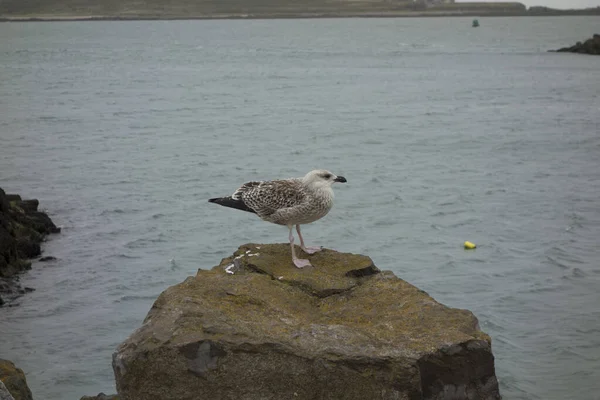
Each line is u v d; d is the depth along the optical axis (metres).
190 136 45.34
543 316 16.73
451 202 28.11
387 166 35.47
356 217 26.11
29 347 15.45
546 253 21.55
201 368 8.41
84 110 59.56
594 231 23.95
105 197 29.08
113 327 16.58
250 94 74.12
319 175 10.46
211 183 31.78
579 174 33.00
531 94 70.38
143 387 8.48
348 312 9.52
